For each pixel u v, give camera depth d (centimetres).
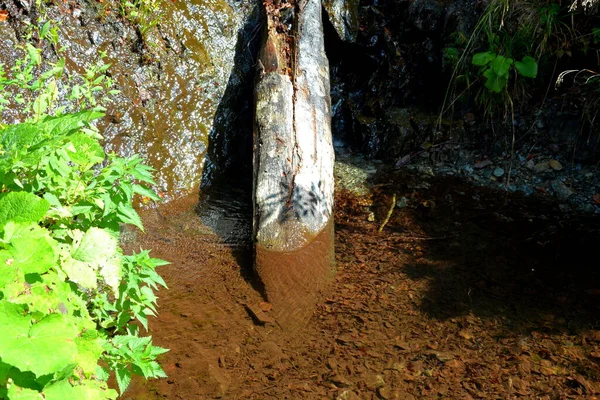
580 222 432
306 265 371
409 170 512
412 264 387
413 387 290
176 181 463
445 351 313
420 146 527
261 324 330
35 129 182
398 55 550
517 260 389
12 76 405
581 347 314
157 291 348
